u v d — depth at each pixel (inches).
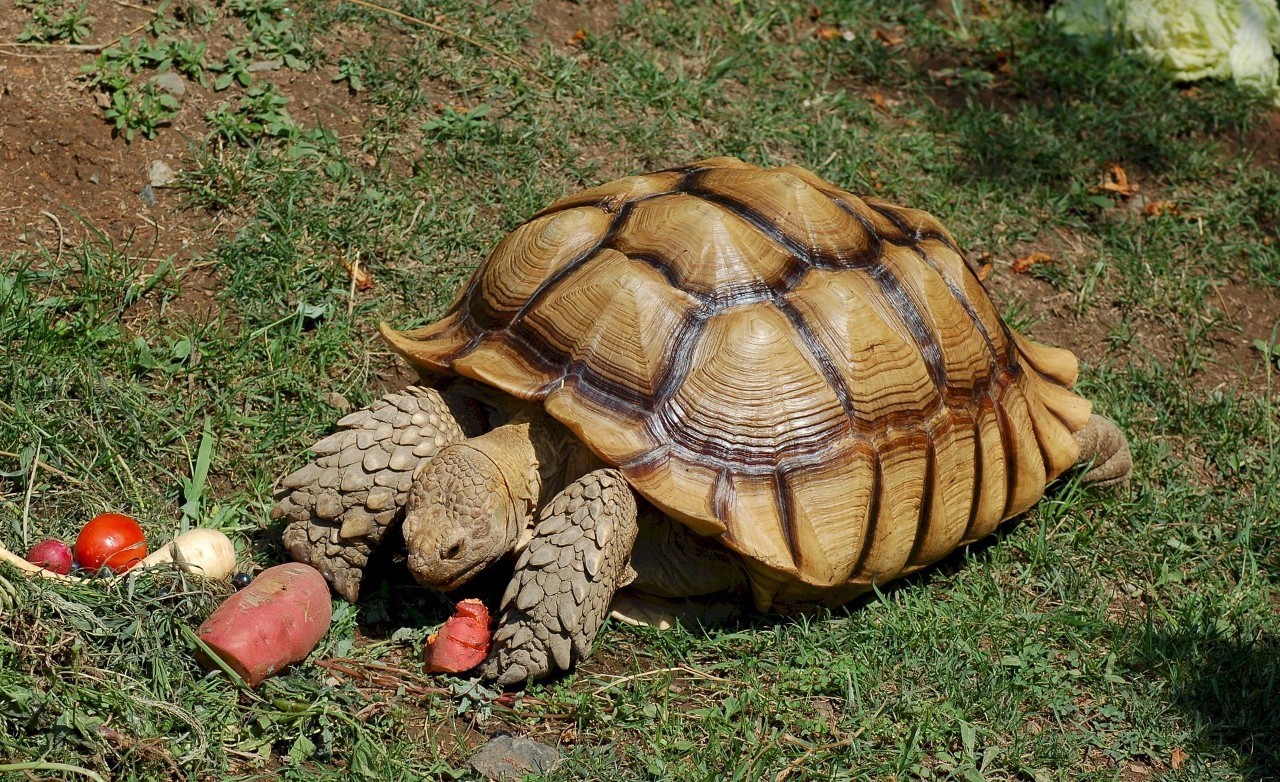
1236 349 154.0
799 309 130.6
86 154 146.2
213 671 124.5
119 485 133.1
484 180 151.6
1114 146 165.8
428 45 157.0
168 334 139.9
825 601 132.2
